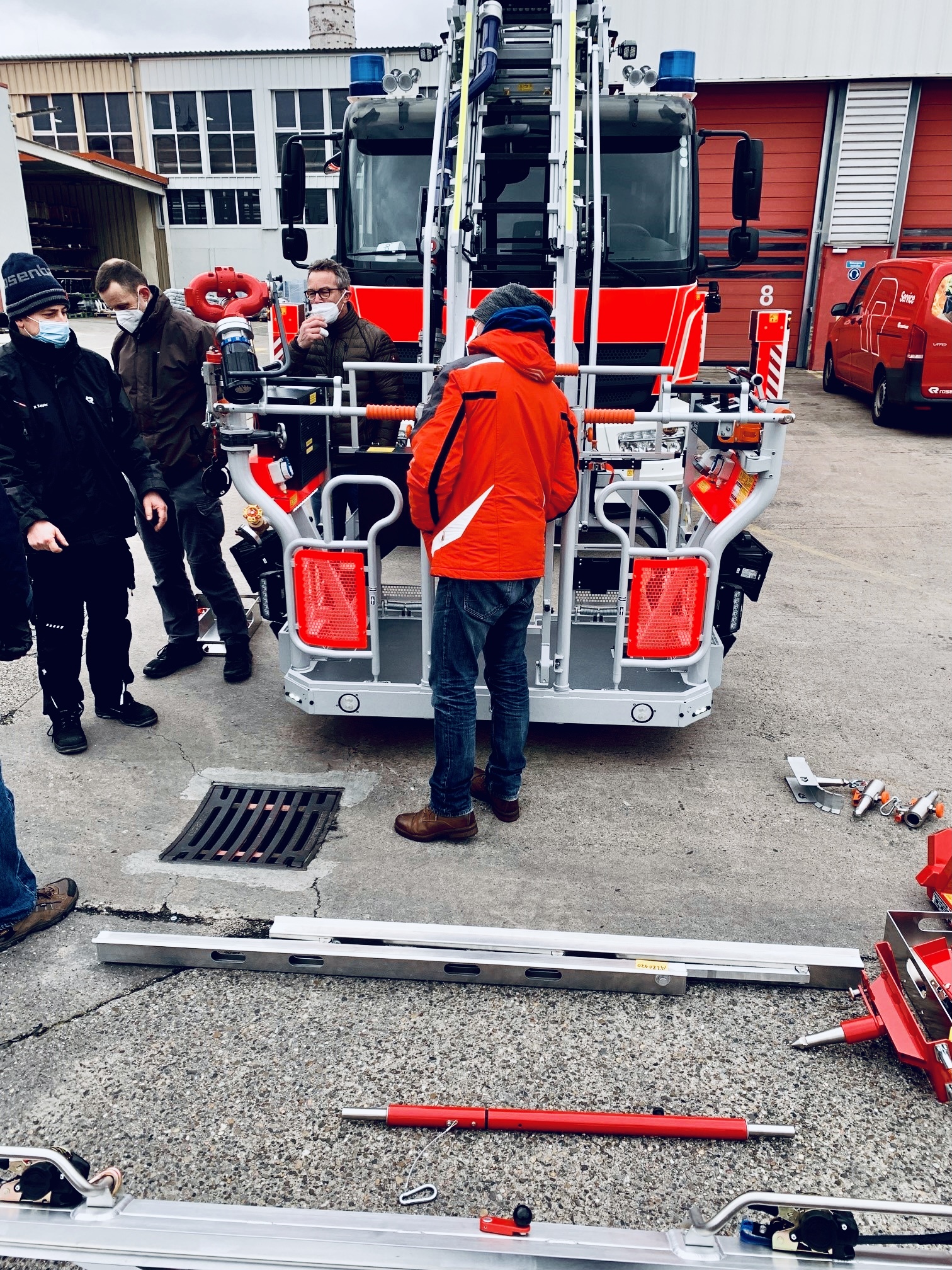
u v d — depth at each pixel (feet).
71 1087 7.61
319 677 12.30
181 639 15.38
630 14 42.45
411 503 9.77
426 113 19.95
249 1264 5.79
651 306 19.25
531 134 18.49
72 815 11.37
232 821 11.27
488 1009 8.52
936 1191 6.84
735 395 12.40
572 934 8.92
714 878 10.32
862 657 16.40
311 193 80.38
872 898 10.03
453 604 9.95
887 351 34.83
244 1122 7.30
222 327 11.28
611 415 10.73
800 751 13.20
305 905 9.78
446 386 9.50
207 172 81.10
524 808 11.66
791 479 28.66
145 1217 6.07
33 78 80.89
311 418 12.23
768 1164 7.04
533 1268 5.80
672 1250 5.90
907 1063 7.80
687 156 19.48
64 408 11.55
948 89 43.55
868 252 46.39
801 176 46.21
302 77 77.51
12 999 8.54
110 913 9.64
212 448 13.17
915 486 27.86
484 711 12.00
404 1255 5.84
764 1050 8.11
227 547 22.35
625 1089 7.66
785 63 42.70
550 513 10.58
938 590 19.74
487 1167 6.96
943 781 12.43
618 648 11.64
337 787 12.07
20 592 8.52
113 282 13.06
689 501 13.66
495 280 19.02
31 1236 5.94
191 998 8.60
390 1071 7.80
